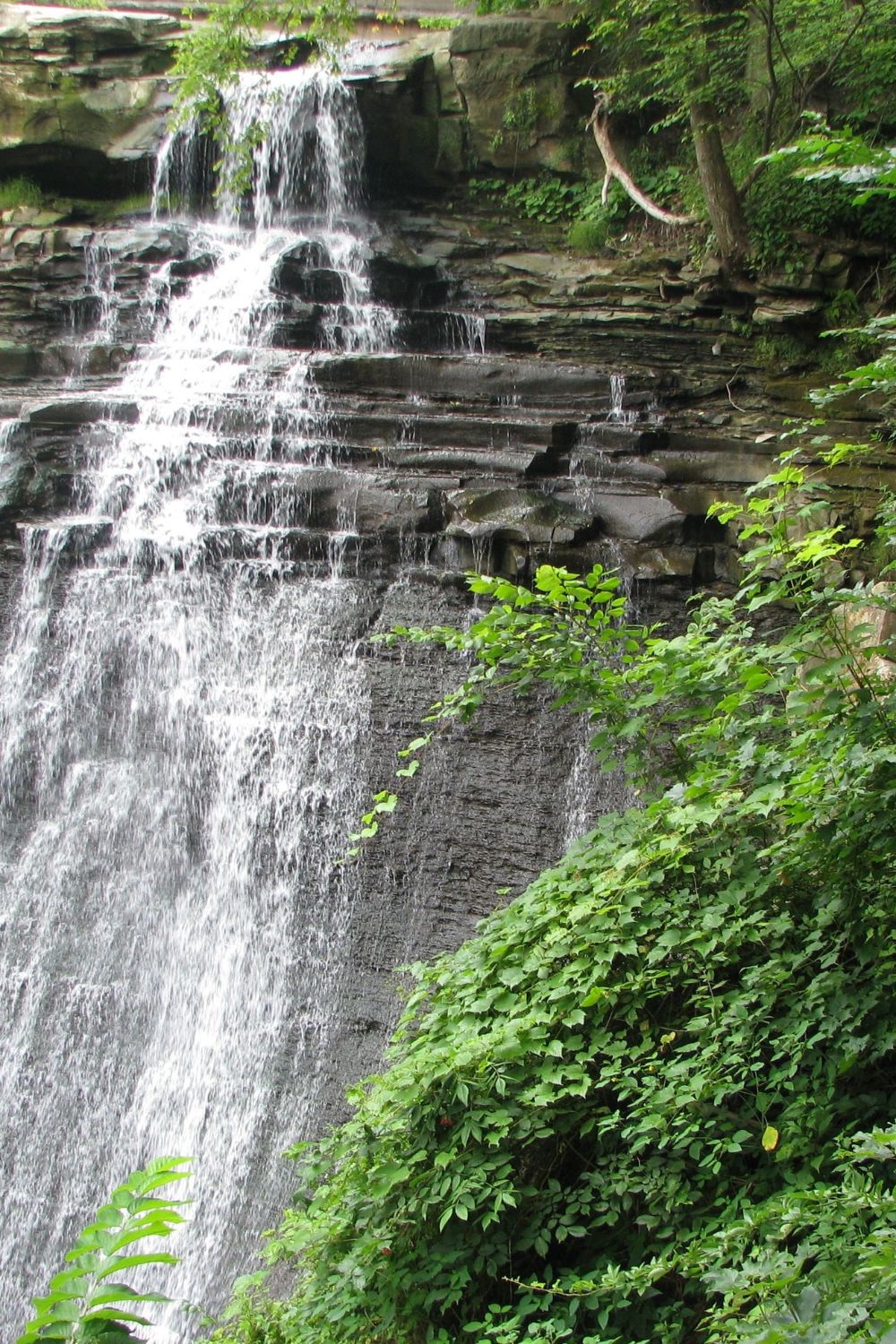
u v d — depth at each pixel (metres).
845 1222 3.88
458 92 16.28
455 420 11.92
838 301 12.83
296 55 16.75
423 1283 5.04
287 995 9.59
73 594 11.60
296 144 16.17
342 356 12.94
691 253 14.27
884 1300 3.11
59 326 15.12
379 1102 5.38
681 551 10.40
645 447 11.72
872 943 5.04
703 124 13.14
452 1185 5.04
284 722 10.37
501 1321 4.95
